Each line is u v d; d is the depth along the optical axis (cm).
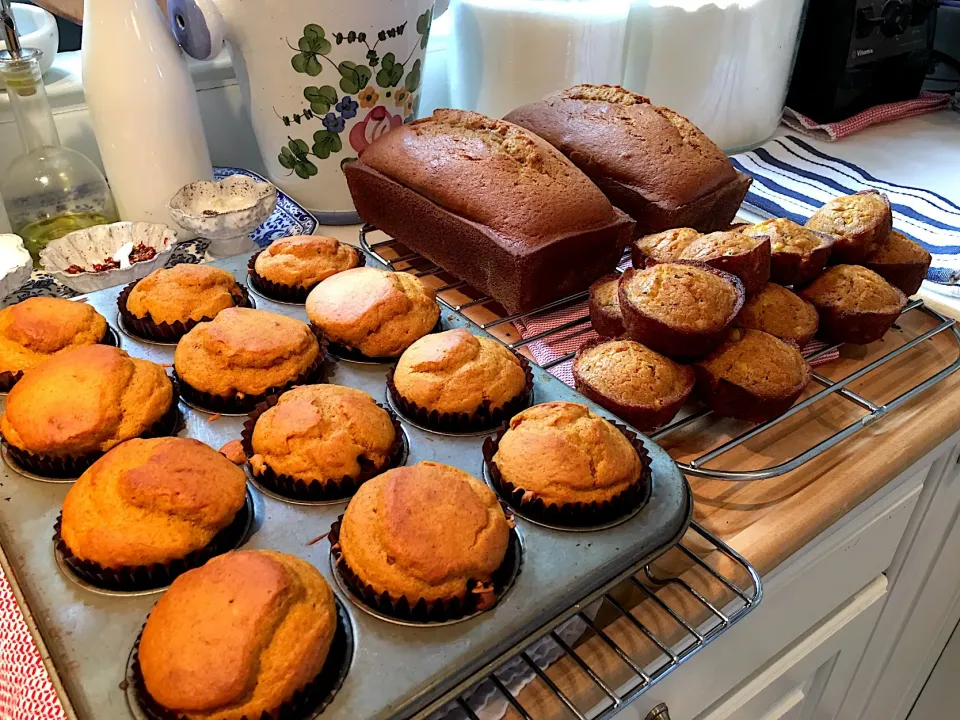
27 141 100
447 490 54
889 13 144
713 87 133
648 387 71
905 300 87
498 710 51
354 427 63
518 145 92
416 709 47
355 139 106
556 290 90
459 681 49
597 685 53
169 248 93
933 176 133
